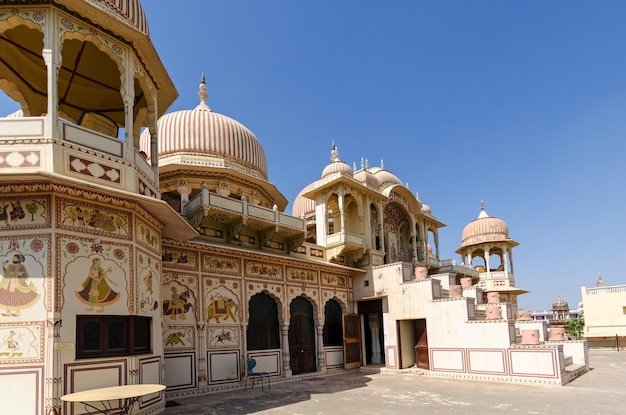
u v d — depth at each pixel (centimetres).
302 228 1700
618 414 910
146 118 1284
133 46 994
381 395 1190
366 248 1948
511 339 1441
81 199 859
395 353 1741
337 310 1897
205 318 1335
